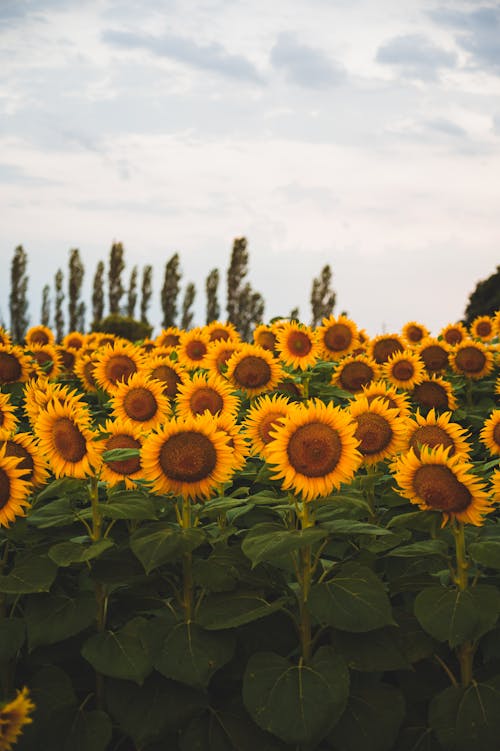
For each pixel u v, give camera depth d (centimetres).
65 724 354
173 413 558
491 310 2334
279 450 363
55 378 798
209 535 396
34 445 393
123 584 388
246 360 658
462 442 437
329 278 7744
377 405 451
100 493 435
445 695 350
